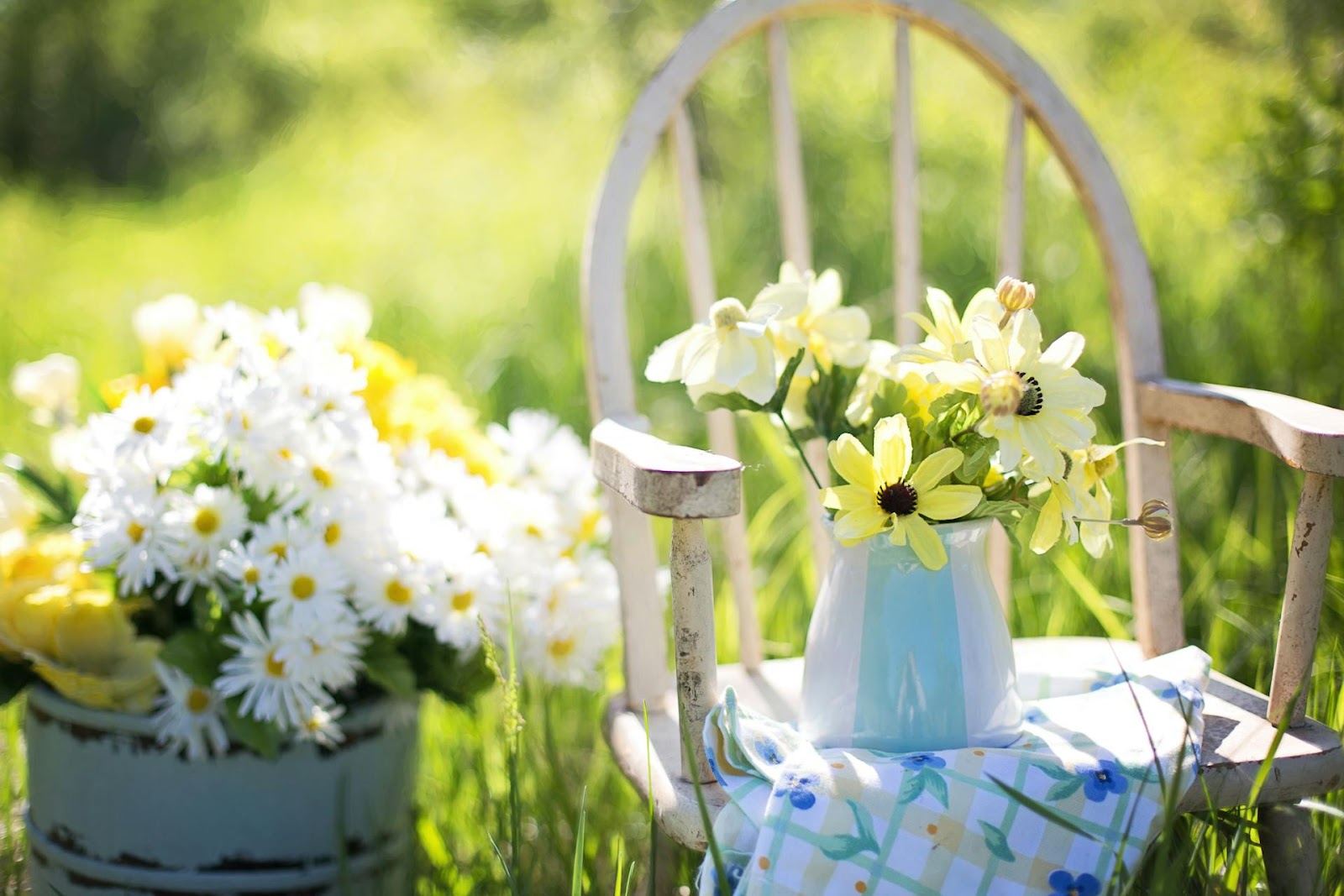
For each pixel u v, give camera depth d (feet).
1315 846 5.81
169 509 6.04
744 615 6.43
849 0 6.46
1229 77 10.69
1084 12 14.71
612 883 6.56
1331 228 8.28
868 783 5.52
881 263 12.25
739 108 14.69
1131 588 7.53
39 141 39.68
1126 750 5.65
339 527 6.11
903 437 5.55
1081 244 11.83
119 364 12.82
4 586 6.17
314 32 32.01
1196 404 6.18
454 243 19.15
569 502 6.76
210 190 32.22
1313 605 5.79
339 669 6.08
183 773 6.08
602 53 15.21
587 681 6.70
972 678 5.69
